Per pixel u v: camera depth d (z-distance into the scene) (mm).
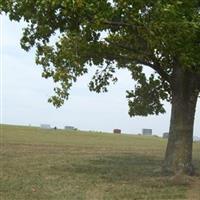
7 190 17156
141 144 53875
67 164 26344
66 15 18156
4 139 48625
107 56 21641
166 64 21250
